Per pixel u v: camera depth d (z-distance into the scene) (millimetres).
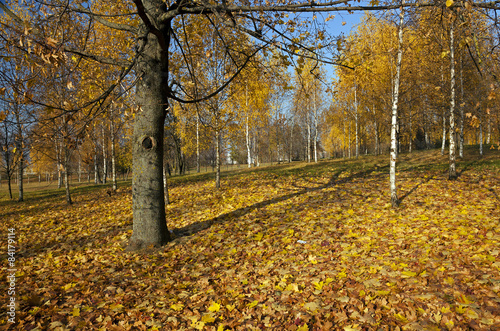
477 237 4668
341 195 9703
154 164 6156
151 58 5984
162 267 4949
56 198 17719
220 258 5133
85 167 39906
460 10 3436
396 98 7863
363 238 5316
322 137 52469
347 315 2988
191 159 49062
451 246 4449
